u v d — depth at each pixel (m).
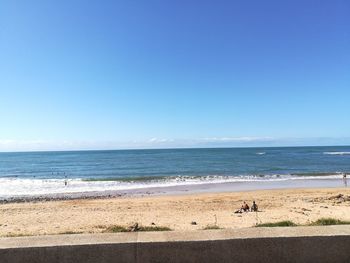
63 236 3.65
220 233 3.63
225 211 18.86
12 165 84.50
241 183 37.41
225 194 27.48
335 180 39.47
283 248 3.45
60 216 17.89
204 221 15.45
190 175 50.19
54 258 3.37
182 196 27.16
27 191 33.22
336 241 3.46
